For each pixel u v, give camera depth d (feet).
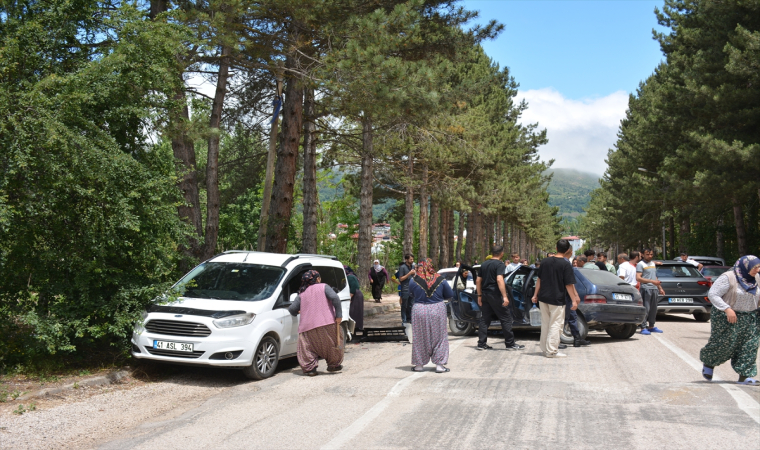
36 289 28.35
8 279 27.53
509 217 217.15
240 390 26.14
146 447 17.48
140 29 30.25
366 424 19.08
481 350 35.55
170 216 30.96
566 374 27.14
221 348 27.45
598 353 33.81
